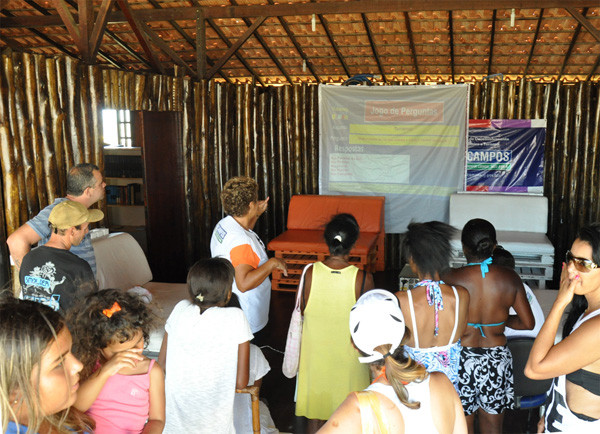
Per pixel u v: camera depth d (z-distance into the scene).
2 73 4.91
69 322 1.89
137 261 5.02
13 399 1.27
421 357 2.35
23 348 1.24
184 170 7.28
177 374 2.37
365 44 8.01
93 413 1.82
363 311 1.67
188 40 8.12
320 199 7.23
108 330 1.81
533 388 3.05
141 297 1.95
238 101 8.00
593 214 7.37
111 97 5.98
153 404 1.93
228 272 2.42
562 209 7.48
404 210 7.73
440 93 7.39
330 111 7.77
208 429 2.39
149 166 6.94
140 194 8.18
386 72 8.89
